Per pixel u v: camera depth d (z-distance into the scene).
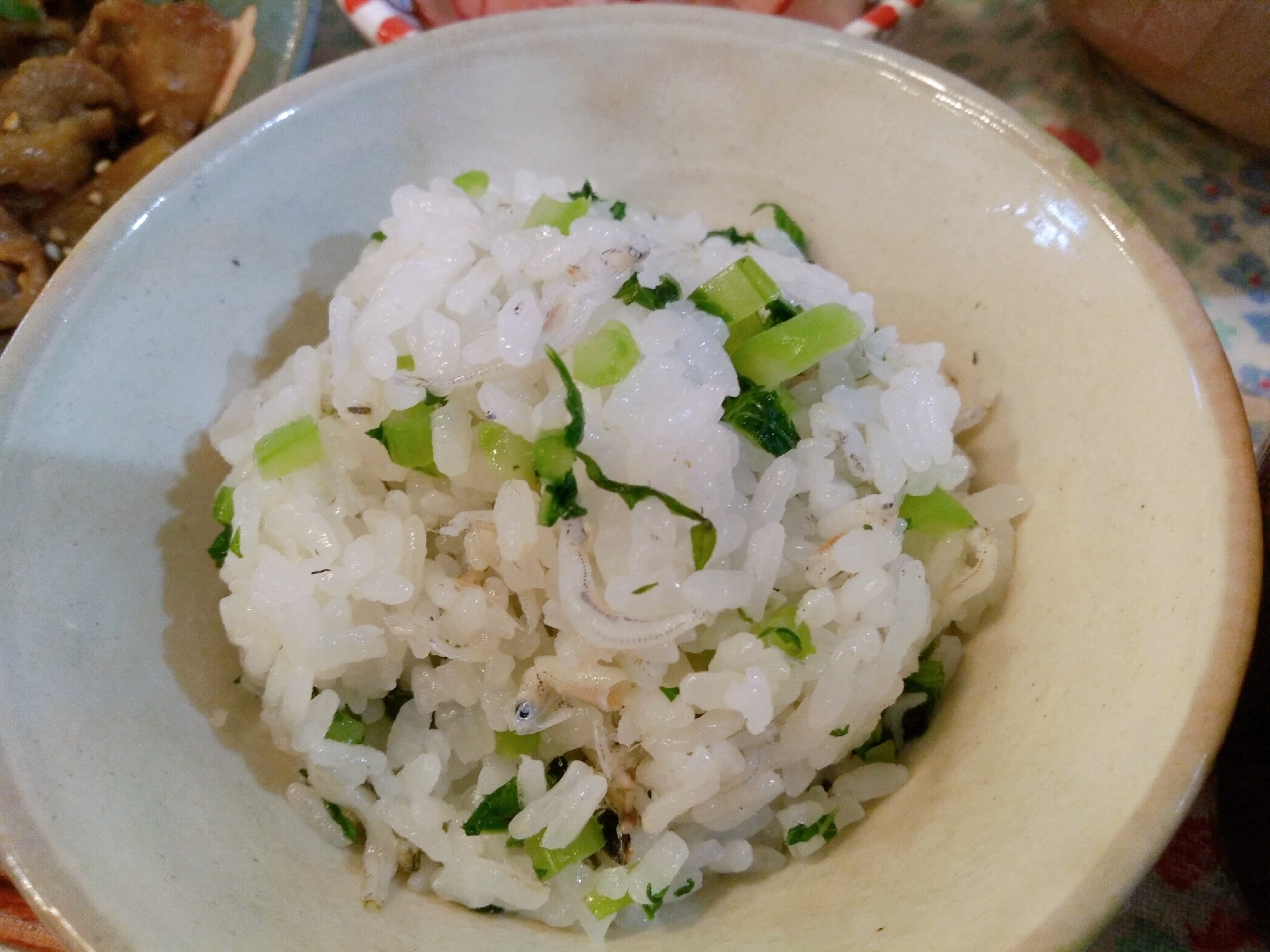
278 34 0.15
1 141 0.13
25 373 0.09
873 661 0.09
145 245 0.10
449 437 0.09
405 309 0.10
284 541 0.09
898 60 0.10
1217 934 0.09
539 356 0.09
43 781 0.07
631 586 0.09
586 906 0.09
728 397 0.10
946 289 0.10
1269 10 0.11
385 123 0.11
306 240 0.11
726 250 0.11
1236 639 0.07
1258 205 0.13
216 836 0.08
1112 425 0.09
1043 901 0.07
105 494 0.09
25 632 0.08
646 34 0.11
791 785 0.09
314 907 0.08
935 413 0.09
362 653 0.09
